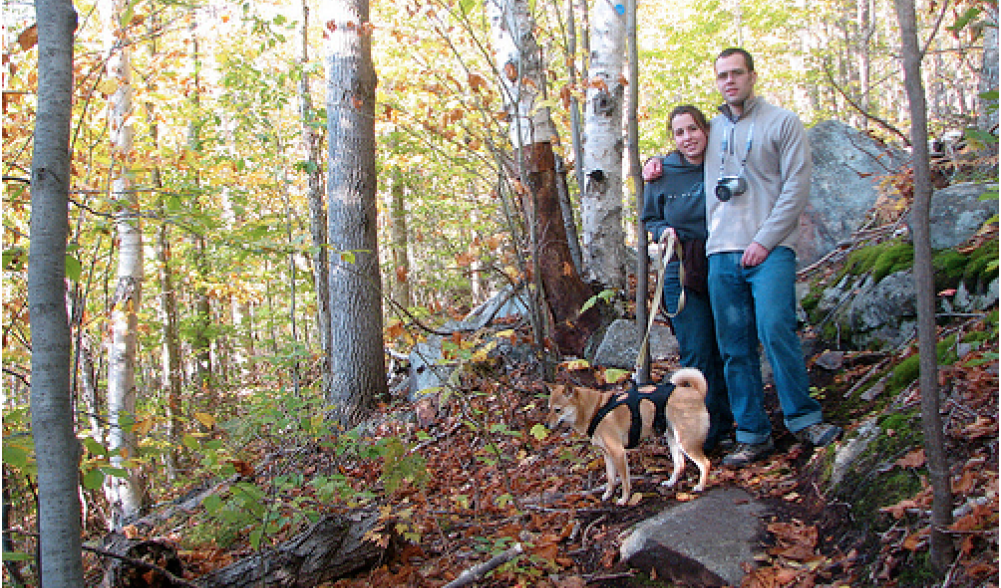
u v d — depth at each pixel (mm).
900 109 14711
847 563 2547
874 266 4871
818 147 6719
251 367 11391
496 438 5066
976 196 4648
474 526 3672
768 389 4488
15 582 2947
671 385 3557
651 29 17312
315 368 8109
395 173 10500
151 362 14844
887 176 5711
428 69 5473
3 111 3398
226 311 16281
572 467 4234
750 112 3605
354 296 6520
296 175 8859
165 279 11148
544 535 3400
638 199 4133
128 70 6277
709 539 2852
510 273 6195
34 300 2012
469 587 3137
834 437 3400
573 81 6660
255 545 3154
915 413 3000
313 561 3336
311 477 4961
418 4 5195
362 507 4016
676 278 4090
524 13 6121
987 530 2137
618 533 3246
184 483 6754
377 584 3283
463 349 4559
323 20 6508
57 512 1994
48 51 2078
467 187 10539
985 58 5656
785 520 2959
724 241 3613
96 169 4402
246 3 7004
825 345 4930
